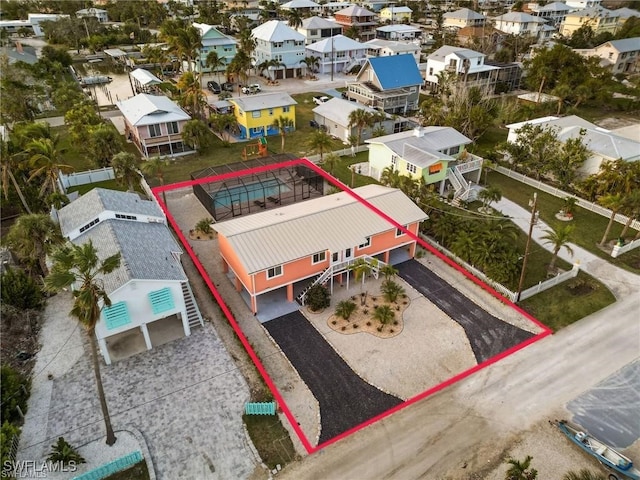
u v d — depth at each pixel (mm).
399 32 122125
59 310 33750
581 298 35688
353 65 104438
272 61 94438
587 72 82500
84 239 32281
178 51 80438
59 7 170125
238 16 150750
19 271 34094
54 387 27500
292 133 69625
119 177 45062
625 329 32688
